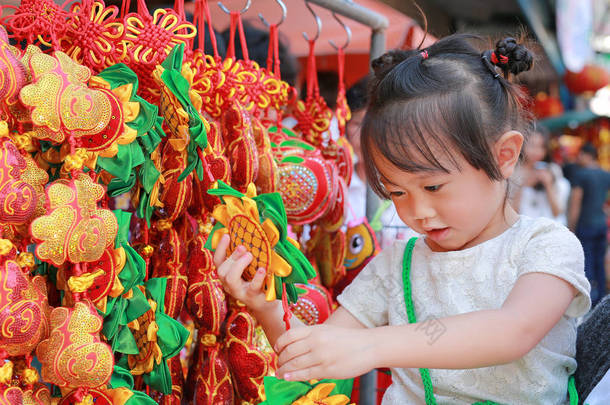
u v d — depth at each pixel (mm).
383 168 775
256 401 856
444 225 769
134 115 624
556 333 840
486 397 826
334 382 776
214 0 1613
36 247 544
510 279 814
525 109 906
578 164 4699
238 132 822
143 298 679
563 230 817
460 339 673
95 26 658
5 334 520
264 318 762
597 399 827
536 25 3871
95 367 565
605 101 6973
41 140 619
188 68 688
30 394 567
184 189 741
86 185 583
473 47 872
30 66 549
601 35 6211
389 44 1917
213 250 723
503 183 818
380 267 949
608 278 4469
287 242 659
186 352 1080
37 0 604
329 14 1828
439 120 747
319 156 1044
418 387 877
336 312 951
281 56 1295
